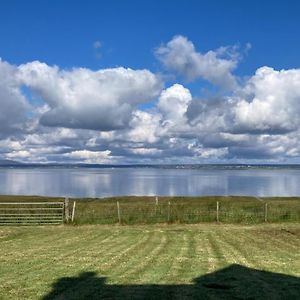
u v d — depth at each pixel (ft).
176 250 69.41
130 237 88.99
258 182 514.68
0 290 40.91
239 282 45.52
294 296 40.32
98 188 395.55
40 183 492.13
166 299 38.40
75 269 51.57
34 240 84.23
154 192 340.39
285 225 111.75
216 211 124.36
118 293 40.16
